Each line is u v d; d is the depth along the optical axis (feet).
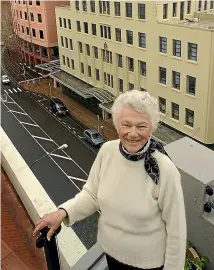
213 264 14.14
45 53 159.43
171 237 8.48
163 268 8.90
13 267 13.38
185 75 81.97
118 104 8.21
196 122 83.35
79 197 9.52
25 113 124.16
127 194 8.51
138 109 7.88
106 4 102.99
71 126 112.47
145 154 8.34
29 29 160.97
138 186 8.42
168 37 83.46
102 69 116.88
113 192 8.70
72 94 132.16
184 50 79.77
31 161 94.63
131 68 102.99
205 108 79.30
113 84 113.60
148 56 92.84
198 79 78.64
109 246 9.21
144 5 88.17
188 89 83.30
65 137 106.11
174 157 14.83
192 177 13.73
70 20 125.18
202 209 13.89
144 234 8.66
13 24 176.65
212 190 13.57
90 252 11.92
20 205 18.71
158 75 91.50
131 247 8.84
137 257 8.89
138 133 7.96
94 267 11.60
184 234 8.47
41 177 87.10
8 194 19.66
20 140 106.63
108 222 9.01
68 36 129.80
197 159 14.69
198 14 92.17
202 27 74.08
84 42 121.08
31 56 168.86
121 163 8.62
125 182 8.54
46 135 108.58
